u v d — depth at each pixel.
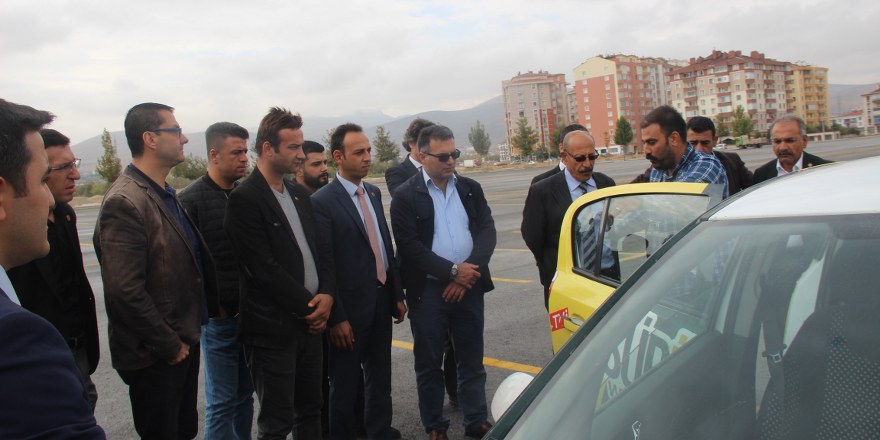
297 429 3.56
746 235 1.75
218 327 3.87
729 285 1.70
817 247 1.57
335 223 3.77
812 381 1.37
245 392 4.02
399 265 4.21
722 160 5.15
